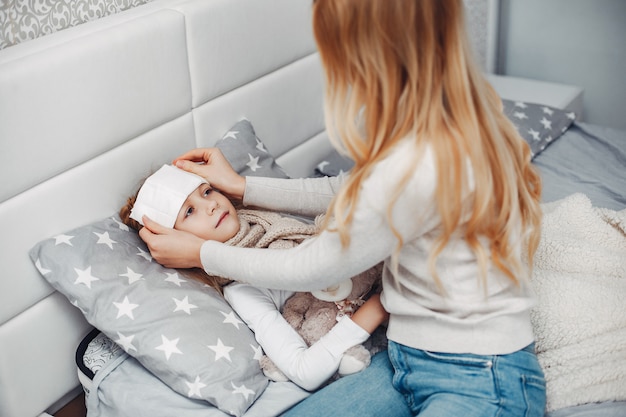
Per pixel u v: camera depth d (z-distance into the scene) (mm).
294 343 1309
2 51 1321
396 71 1009
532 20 2730
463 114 1011
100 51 1361
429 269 1072
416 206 1028
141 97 1468
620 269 1393
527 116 2145
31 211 1318
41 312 1388
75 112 1343
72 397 1552
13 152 1257
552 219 1532
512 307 1141
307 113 1976
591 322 1303
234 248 1260
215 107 1671
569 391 1227
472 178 1030
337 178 1507
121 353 1395
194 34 1555
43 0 1415
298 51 1876
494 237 1087
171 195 1364
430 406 1132
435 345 1151
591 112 2764
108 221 1426
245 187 1484
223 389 1258
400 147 1023
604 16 2578
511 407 1116
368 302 1290
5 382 1356
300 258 1148
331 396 1242
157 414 1282
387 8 963
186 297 1341
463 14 1011
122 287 1315
